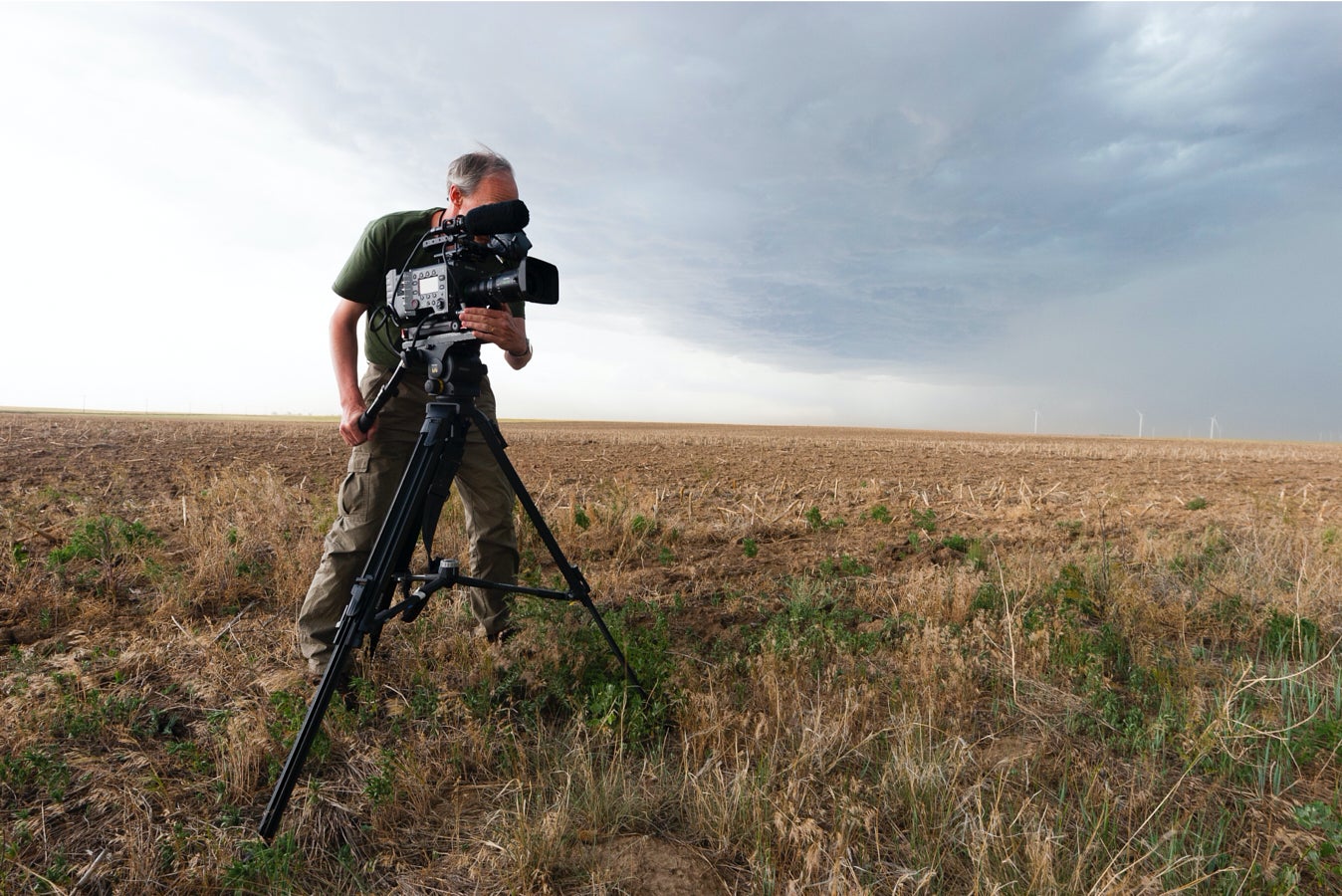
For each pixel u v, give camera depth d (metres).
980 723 3.07
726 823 2.26
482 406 3.49
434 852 2.17
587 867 2.12
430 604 4.21
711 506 8.45
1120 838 2.25
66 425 16.84
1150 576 5.05
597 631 3.54
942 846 2.21
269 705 2.91
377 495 3.18
